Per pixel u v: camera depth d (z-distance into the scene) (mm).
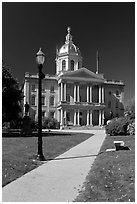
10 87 35469
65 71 78250
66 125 73688
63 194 6484
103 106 80312
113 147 16156
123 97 87188
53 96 81062
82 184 7398
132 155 11508
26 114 33656
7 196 6340
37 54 12570
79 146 17859
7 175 8258
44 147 16766
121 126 26359
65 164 10570
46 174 8695
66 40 90188
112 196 6242
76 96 79625
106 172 8703
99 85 81750
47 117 75688
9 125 54156
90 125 75500
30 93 78688
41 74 12414
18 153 13234
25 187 7113
